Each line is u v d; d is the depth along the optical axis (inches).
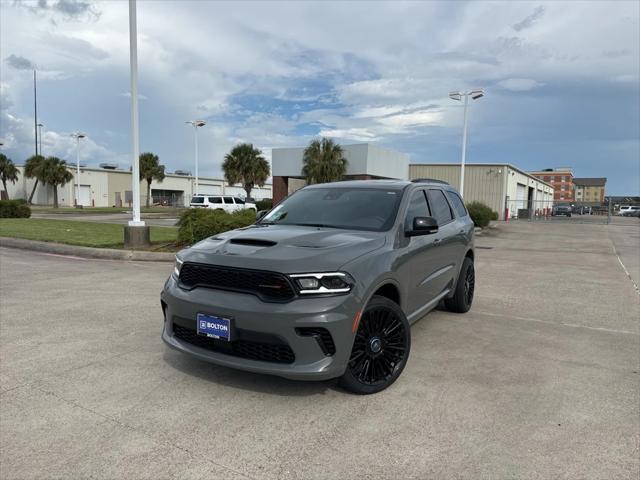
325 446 110.4
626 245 682.2
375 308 137.8
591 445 112.2
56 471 99.4
